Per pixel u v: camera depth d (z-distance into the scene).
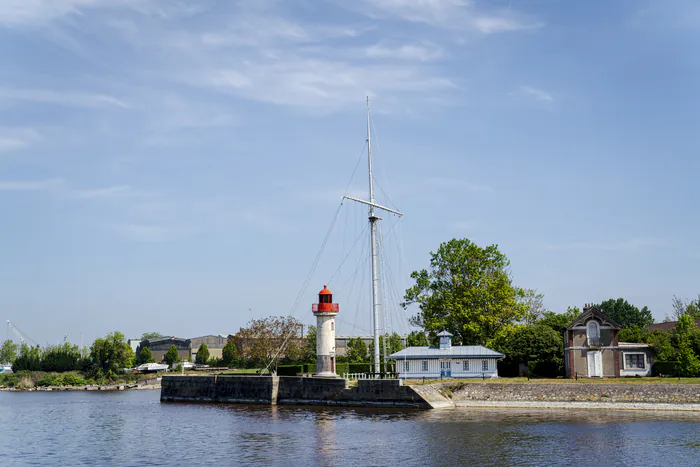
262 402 113.12
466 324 124.19
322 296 117.31
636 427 77.19
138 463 63.81
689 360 105.75
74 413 112.06
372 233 121.25
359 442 70.69
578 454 63.16
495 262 129.25
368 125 125.62
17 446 75.38
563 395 96.44
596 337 109.69
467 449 65.88
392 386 99.56
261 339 166.50
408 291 133.50
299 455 64.88
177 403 124.81
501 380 106.19
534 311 157.88
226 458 64.56
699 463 59.28
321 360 115.88
